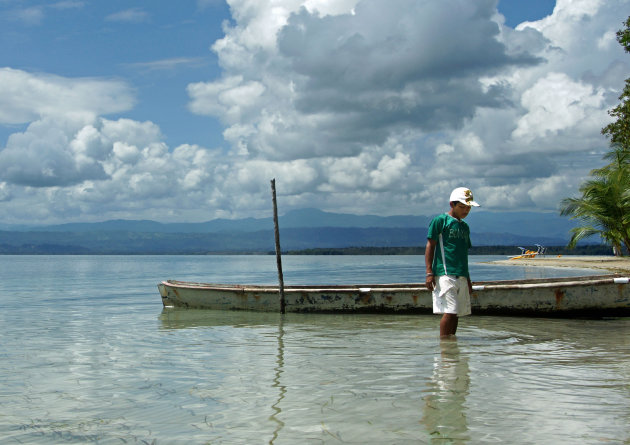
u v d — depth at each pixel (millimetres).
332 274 37031
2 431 3584
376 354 6199
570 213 36062
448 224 7070
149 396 4418
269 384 4742
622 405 3912
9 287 23234
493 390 4387
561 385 4543
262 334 8156
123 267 63344
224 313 11453
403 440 3219
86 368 5664
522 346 6660
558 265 39812
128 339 7820
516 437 3248
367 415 3730
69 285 24891
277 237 11398
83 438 3428
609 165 33406
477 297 10039
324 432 3393
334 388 4539
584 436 3252
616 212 33344
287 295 11234
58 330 8953
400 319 9961
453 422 3545
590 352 6207
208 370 5445
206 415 3832
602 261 42781
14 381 5059
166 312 11977
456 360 5742
